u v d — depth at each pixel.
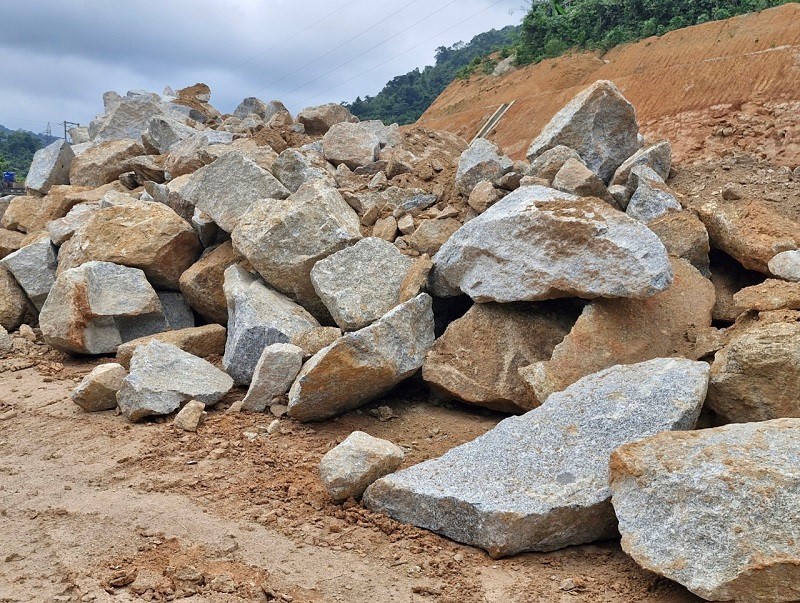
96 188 13.65
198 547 4.66
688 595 4.03
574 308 7.14
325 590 4.20
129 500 5.37
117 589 4.15
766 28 26.02
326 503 5.26
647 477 4.20
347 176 10.81
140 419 7.04
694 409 4.98
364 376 6.53
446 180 9.91
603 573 4.38
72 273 8.80
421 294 7.18
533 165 8.78
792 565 3.58
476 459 5.15
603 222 6.34
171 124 14.73
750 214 7.55
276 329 7.54
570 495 4.60
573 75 33.19
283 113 16.19
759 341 5.30
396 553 4.63
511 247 6.75
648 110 26.78
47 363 8.97
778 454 4.04
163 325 9.26
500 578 4.33
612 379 5.50
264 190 9.23
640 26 34.75
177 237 9.50
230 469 5.91
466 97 40.78
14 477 5.93
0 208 16.44
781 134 20.97
